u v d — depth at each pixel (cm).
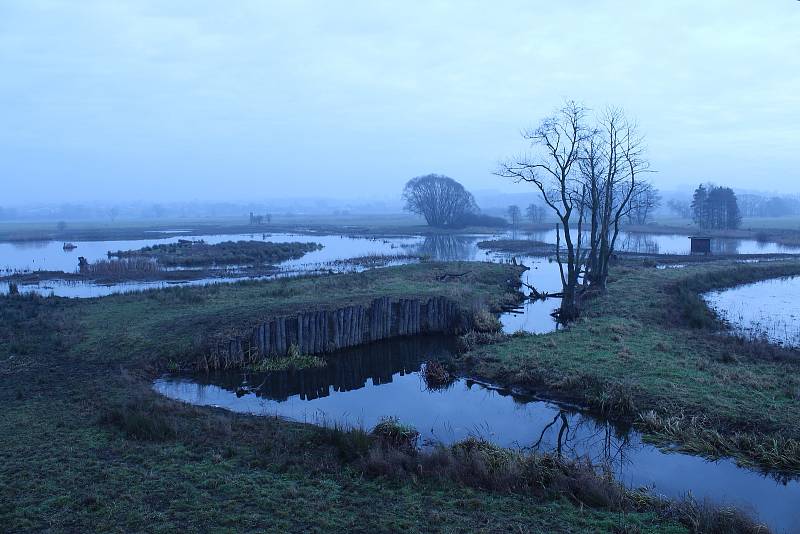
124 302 3503
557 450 1661
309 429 1702
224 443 1544
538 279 5406
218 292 3866
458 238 11769
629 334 2772
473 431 1833
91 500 1177
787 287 4697
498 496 1276
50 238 12256
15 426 1628
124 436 1565
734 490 1394
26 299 3688
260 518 1132
